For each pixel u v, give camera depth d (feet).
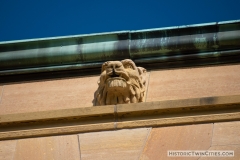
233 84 48.14
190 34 51.80
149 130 42.37
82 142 42.19
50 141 42.60
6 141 43.11
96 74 51.44
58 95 49.44
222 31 51.62
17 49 52.80
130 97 45.50
